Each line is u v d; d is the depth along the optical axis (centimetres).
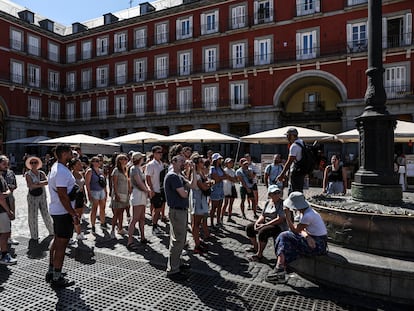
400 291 409
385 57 2350
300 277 496
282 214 573
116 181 730
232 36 2966
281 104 2811
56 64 3853
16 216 965
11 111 3325
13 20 3334
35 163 705
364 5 2405
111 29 3647
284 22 2722
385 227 478
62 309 392
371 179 573
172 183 496
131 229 648
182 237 497
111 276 498
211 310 392
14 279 486
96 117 3719
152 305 404
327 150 2738
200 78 3080
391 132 572
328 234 530
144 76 3441
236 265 549
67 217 461
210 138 1480
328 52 2547
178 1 3672
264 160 1978
